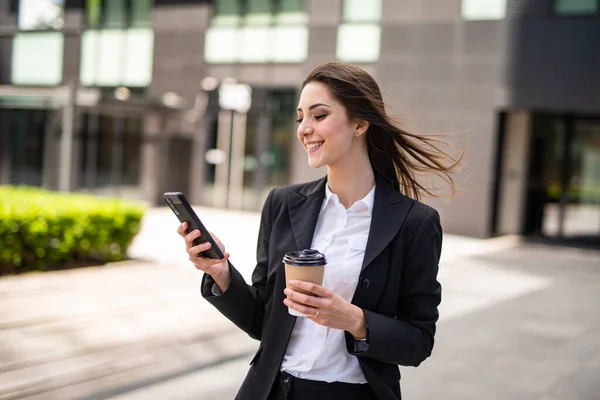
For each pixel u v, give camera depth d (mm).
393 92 14281
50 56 17875
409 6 14086
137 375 4457
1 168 18344
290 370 1810
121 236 8672
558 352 5652
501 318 6871
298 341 1822
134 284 7402
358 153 1867
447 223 13820
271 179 16047
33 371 4367
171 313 6223
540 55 12992
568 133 13875
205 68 16516
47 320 5637
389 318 1689
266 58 15875
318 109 1775
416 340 1705
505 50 13266
